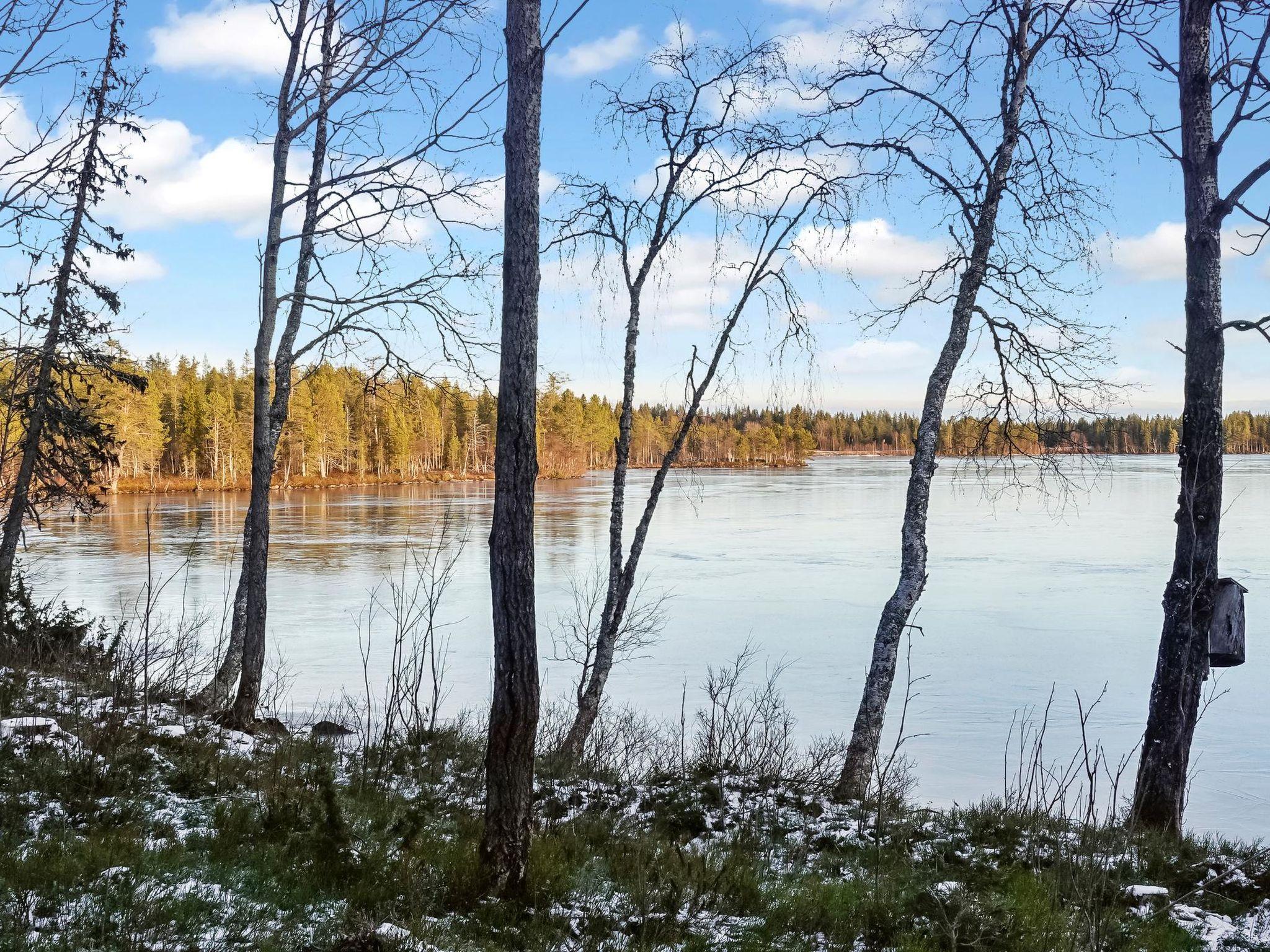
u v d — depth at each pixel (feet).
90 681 32.94
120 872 16.38
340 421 284.61
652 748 39.70
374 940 14.78
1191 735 27.20
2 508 56.24
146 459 266.16
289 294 34.19
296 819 19.97
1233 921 18.63
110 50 48.44
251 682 32.37
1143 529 158.40
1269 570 105.19
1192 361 27.37
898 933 17.19
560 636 73.05
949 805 37.42
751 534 155.53
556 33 18.29
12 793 19.35
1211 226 27.04
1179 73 28.30
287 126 34.14
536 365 18.31
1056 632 77.87
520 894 17.76
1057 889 19.20
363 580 100.63
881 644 31.60
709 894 18.65
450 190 33.91
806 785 30.32
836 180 35.81
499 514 18.16
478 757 30.22
